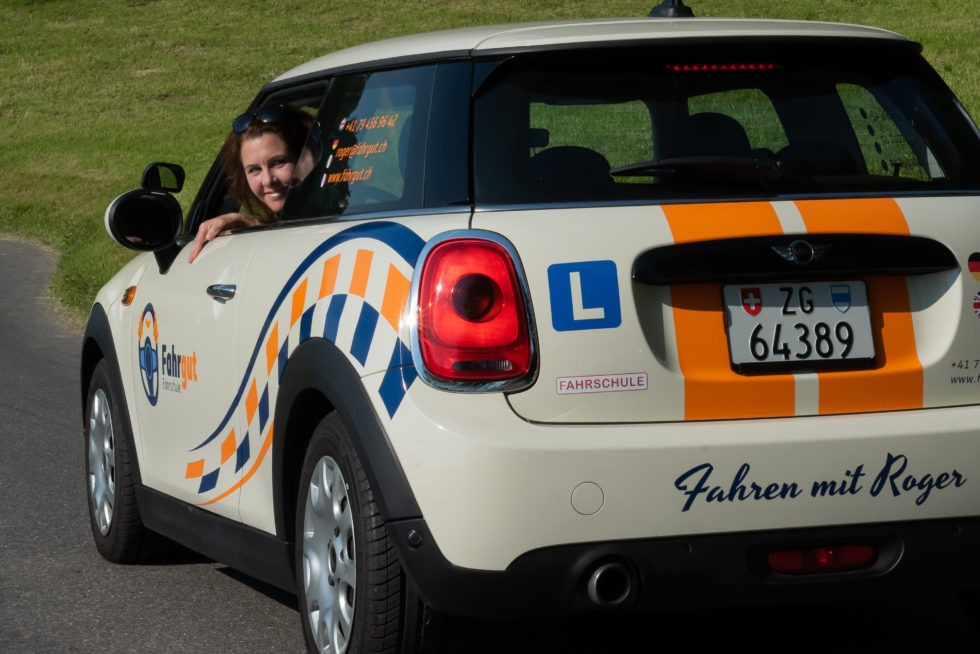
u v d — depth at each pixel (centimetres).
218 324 534
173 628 560
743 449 391
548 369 393
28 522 743
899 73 470
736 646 516
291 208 512
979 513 413
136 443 634
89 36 5559
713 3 4900
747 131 442
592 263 398
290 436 475
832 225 412
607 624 548
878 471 401
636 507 388
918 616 548
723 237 404
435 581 395
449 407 393
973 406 421
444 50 456
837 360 411
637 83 439
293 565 492
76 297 1694
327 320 441
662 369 397
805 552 402
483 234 404
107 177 3303
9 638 549
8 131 4141
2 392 1150
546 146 425
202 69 4900
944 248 420
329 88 515
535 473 384
